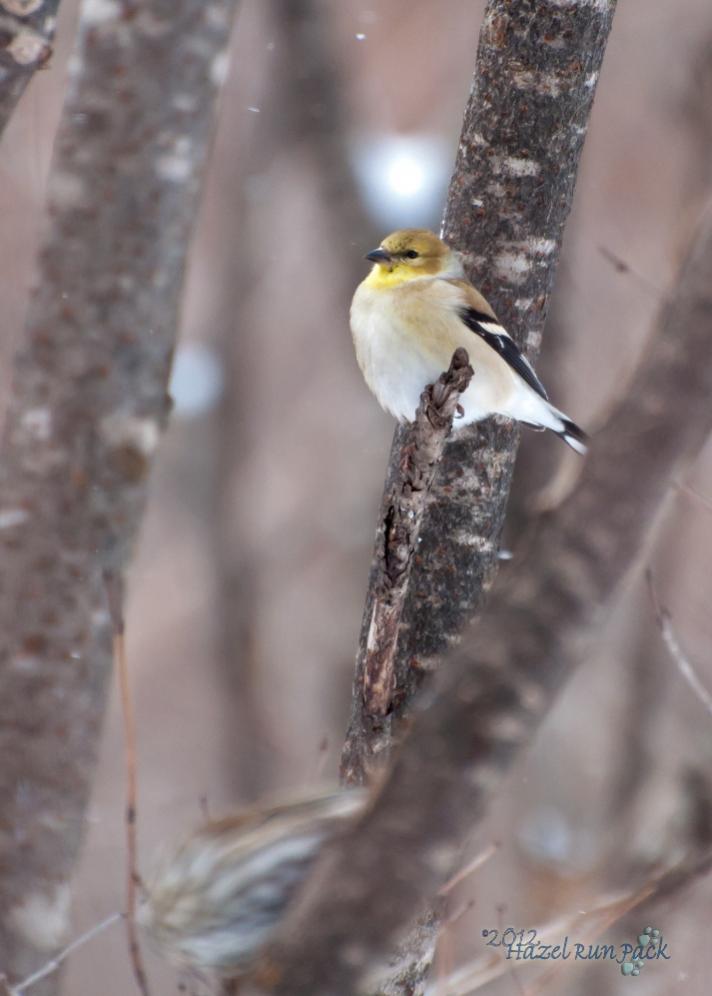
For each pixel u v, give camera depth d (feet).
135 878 20.77
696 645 62.54
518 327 34.04
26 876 26.37
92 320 26.45
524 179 33.22
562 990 38.42
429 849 13.11
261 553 106.83
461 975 27.40
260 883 21.18
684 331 12.48
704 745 58.54
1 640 26.71
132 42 26.17
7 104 28.43
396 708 32.09
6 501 26.73
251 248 110.11
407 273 40.86
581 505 12.67
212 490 108.68
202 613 108.06
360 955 13.46
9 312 62.69
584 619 12.62
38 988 26.32
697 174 81.76
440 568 32.58
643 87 89.04
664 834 53.11
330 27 98.99
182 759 97.71
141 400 26.84
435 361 39.60
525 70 32.60
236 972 20.97
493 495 33.35
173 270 26.91
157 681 104.47
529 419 35.65
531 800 61.82
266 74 103.09
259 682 102.01
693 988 41.39
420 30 101.60
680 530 61.62
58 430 26.50
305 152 100.89
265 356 112.78
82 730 26.99
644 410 12.55
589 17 32.32
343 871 13.57
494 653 12.80
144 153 26.32
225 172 109.40
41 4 28.09
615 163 86.89
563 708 62.90
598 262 81.71
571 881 56.39
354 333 42.19
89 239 26.35
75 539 26.61
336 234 99.86
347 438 108.27
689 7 88.63
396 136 100.63
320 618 102.99
